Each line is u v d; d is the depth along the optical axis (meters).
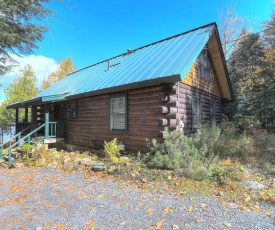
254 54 15.66
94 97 9.41
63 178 5.35
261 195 3.87
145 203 3.62
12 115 20.66
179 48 7.85
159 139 6.67
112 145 6.86
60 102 11.66
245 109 13.54
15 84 20.36
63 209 3.44
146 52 9.41
